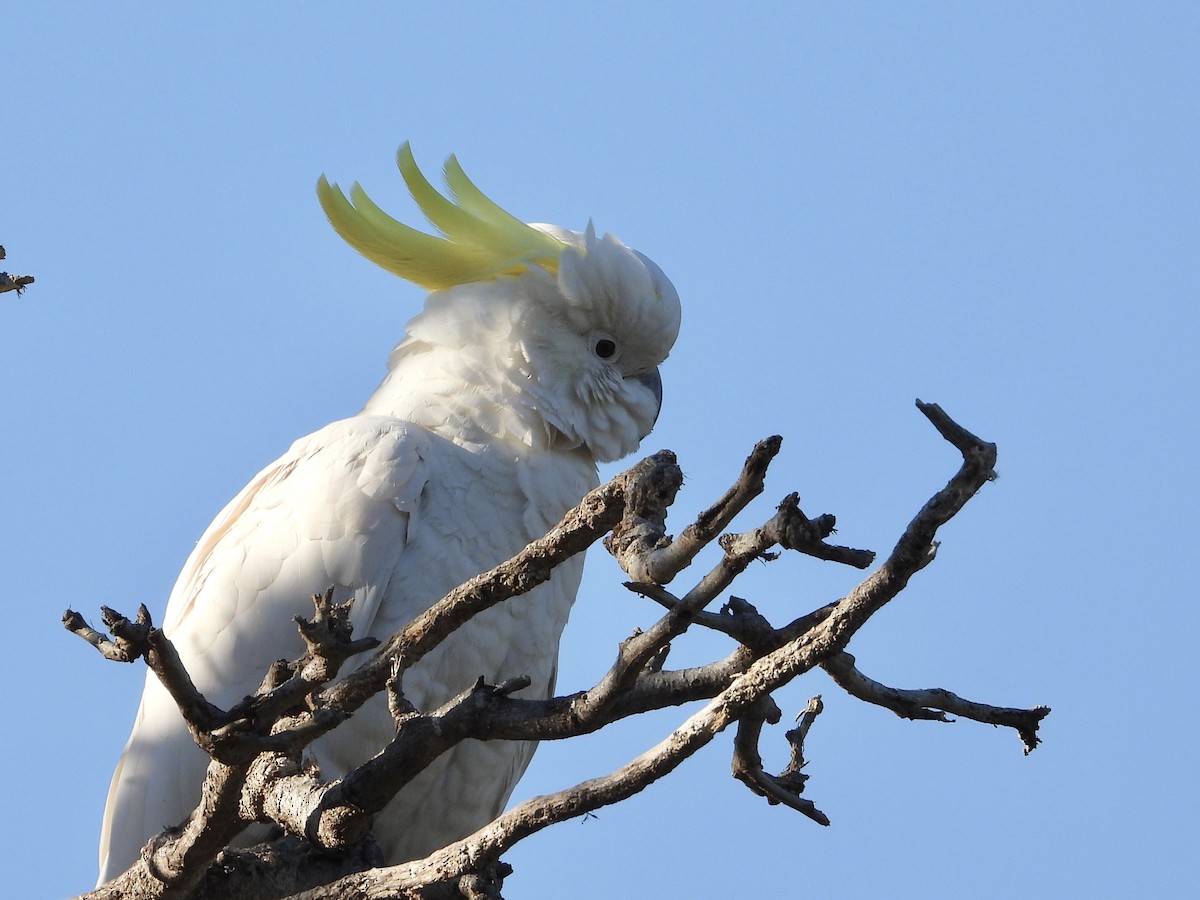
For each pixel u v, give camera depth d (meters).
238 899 8.55
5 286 7.76
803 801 7.29
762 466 5.64
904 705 6.86
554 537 6.36
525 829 6.86
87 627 6.15
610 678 6.65
